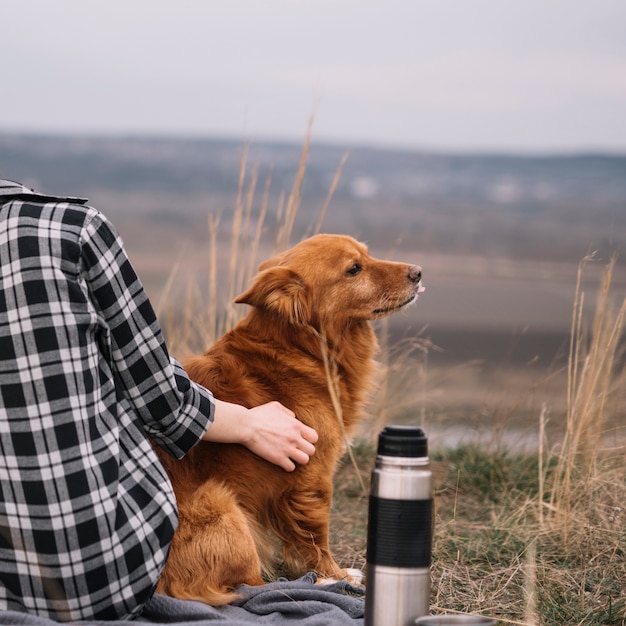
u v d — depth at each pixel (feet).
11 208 7.05
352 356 10.68
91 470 6.91
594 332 13.03
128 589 7.11
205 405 8.18
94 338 7.15
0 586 7.05
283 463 9.05
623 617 8.86
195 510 8.48
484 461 14.83
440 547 11.05
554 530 11.31
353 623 7.43
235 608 8.08
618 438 14.28
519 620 8.80
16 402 6.82
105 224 7.29
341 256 10.52
